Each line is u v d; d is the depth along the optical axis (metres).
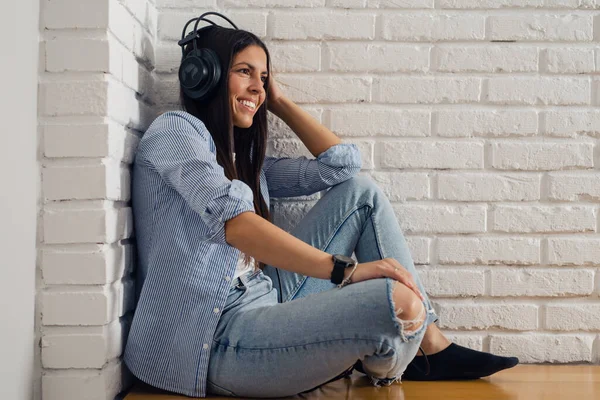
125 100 1.82
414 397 1.74
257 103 1.96
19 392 1.56
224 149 1.86
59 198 1.65
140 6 1.96
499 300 2.22
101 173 1.65
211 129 1.88
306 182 2.10
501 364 1.89
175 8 2.20
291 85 2.22
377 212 2.00
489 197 2.22
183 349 1.68
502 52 2.22
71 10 1.65
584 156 2.22
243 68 1.91
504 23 2.22
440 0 2.22
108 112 1.66
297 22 2.21
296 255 1.59
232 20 2.21
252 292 1.79
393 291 1.53
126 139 1.81
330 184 2.08
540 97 2.22
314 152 2.13
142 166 1.78
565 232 2.22
